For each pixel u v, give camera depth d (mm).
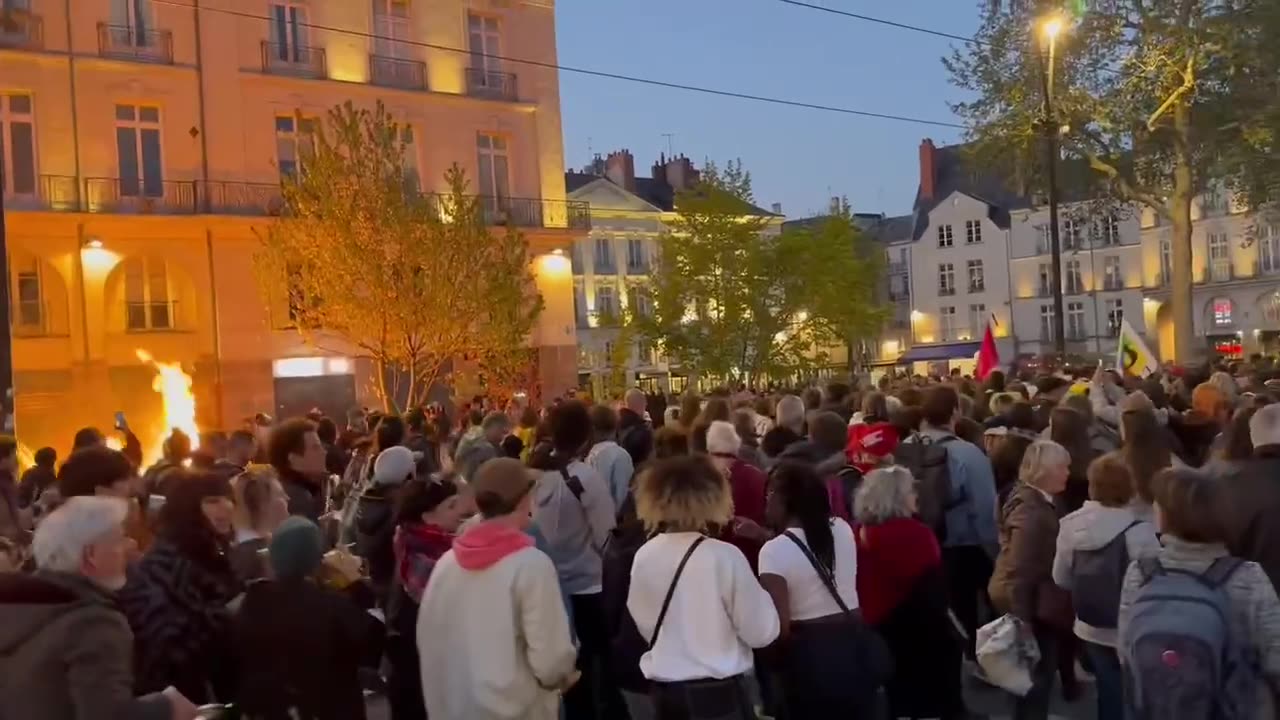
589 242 55500
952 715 6250
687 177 65000
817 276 32906
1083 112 27906
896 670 6172
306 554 4773
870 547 6211
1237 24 26469
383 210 21953
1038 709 6484
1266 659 4152
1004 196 65875
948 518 8062
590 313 52375
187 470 5297
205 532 4941
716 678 4707
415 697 5578
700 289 32625
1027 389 13953
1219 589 4207
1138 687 4223
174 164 27531
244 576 5371
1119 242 60438
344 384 29781
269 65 28953
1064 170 30109
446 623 4664
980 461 8133
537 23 34438
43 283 26141
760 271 32531
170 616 4676
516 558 4629
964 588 8156
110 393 26734
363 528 6547
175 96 27547
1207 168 29547
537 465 7262
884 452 7391
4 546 5453
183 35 27812
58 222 25969
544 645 4566
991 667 6301
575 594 6996
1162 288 58562
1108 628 5633
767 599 4883
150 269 27578
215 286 27984
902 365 61688
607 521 7164
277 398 28750
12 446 8062
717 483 4910
